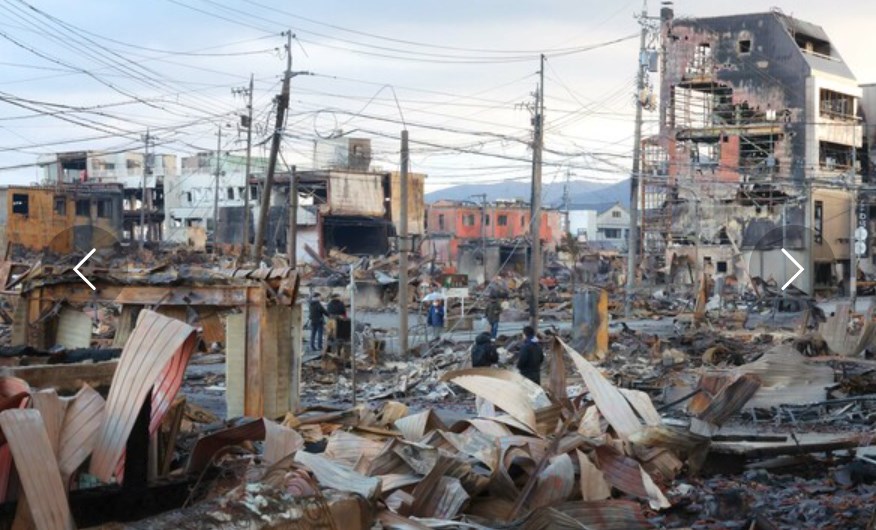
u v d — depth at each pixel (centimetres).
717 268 8112
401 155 3347
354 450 1020
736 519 1040
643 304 5884
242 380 1697
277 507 624
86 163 11431
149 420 757
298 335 1788
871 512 1047
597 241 14375
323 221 9181
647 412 1265
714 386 1512
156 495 755
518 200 12350
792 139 8262
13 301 3144
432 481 912
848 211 8406
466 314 4962
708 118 8525
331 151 10194
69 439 746
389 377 2777
